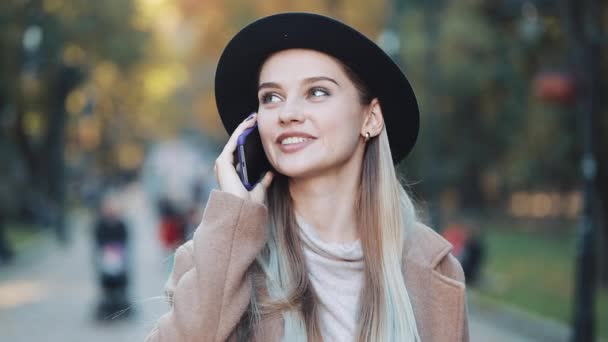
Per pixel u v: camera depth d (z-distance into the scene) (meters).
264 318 2.22
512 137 26.52
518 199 41.81
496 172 32.78
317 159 2.27
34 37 22.77
